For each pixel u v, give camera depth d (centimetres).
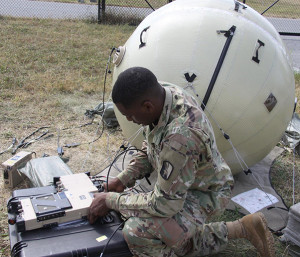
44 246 198
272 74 287
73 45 823
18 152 371
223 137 282
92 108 495
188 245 222
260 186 336
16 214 217
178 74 274
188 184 190
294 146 407
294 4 1902
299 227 248
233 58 274
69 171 306
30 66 640
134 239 208
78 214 217
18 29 923
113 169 353
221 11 292
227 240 233
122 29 1049
